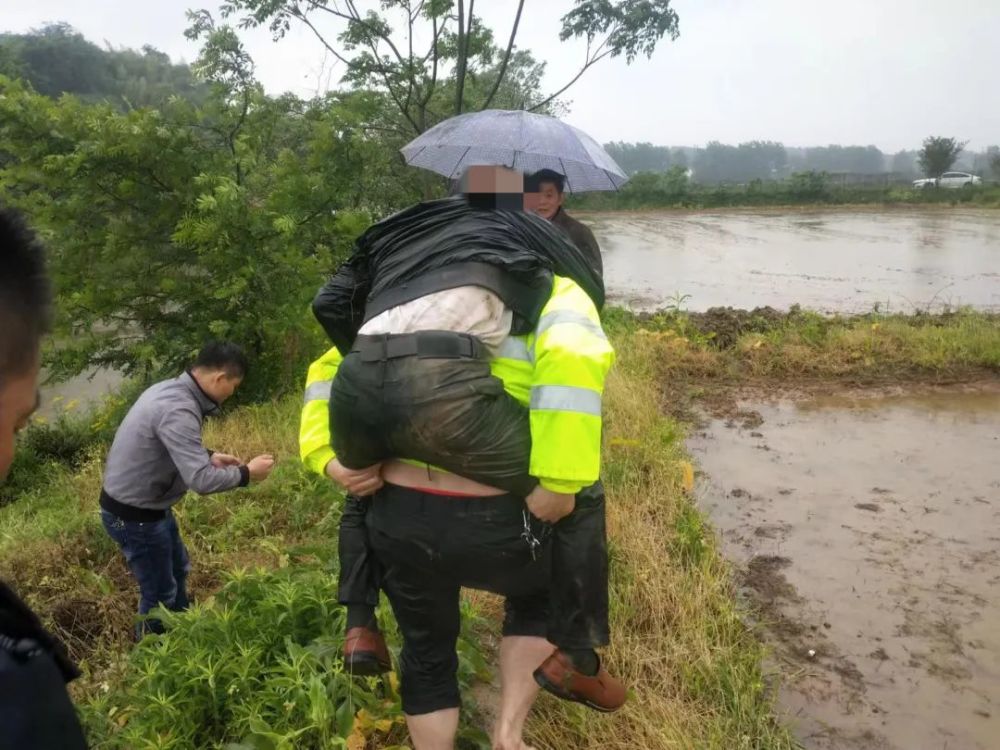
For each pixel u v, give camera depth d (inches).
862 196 2038.6
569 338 77.9
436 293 79.8
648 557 164.6
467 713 117.7
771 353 372.2
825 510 215.9
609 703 99.1
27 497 267.0
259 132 366.3
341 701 112.3
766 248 1119.0
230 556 184.9
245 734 109.7
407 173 465.1
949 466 247.4
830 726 131.5
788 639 156.0
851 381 346.0
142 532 150.6
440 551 84.1
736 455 259.4
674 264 952.3
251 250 331.3
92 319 346.3
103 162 331.9
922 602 169.2
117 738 107.9
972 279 784.3
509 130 114.5
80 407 472.4
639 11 411.8
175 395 148.3
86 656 152.3
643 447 233.5
